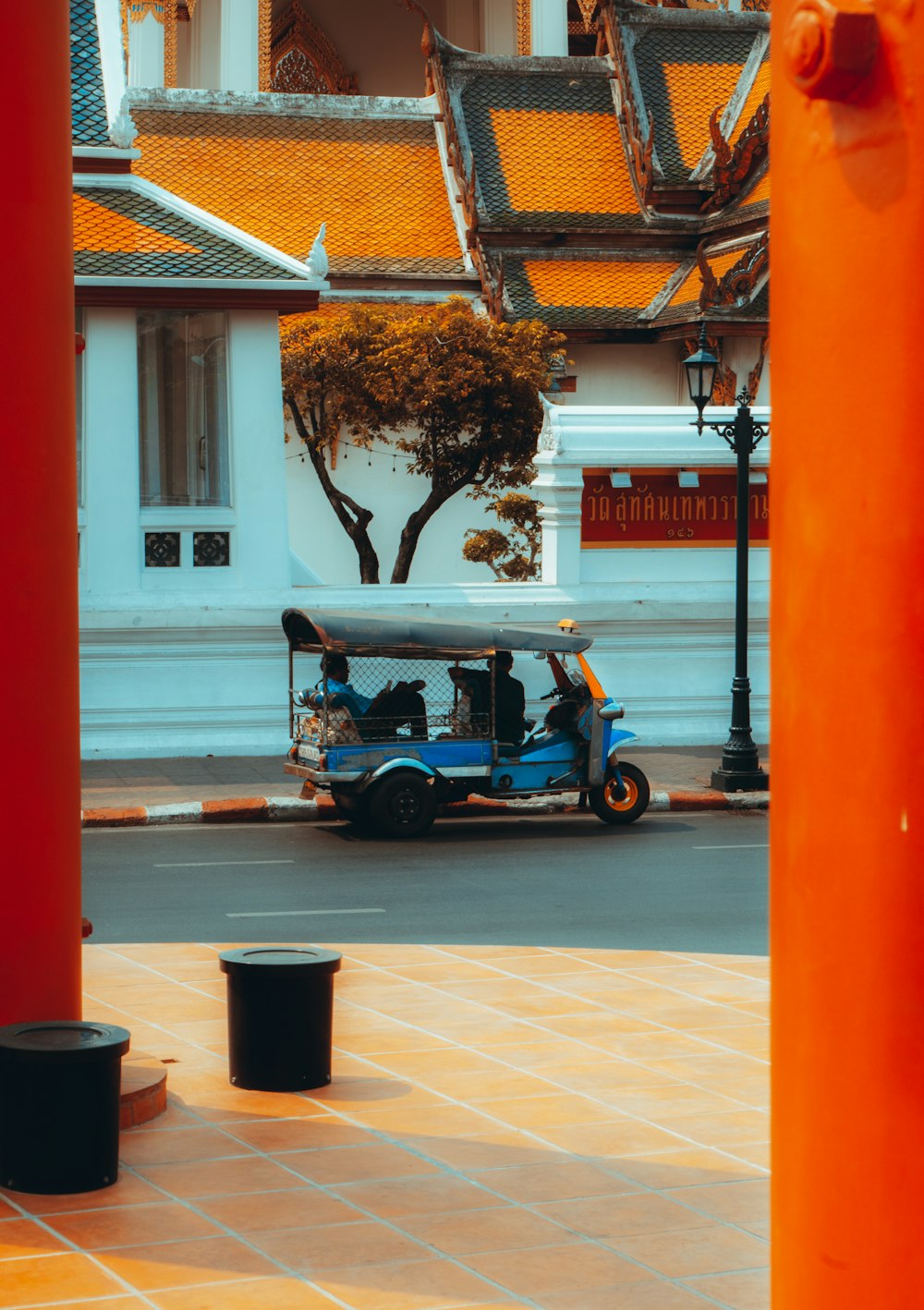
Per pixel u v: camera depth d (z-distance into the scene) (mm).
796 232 3969
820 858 3988
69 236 8695
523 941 13961
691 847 19172
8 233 8312
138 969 12781
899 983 3840
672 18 45812
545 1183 8250
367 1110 9367
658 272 41969
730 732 23375
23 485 8461
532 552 35250
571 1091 9758
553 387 36375
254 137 43969
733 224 40500
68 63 8703
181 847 19125
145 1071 9461
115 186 27281
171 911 15297
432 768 19844
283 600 26016
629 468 27203
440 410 34406
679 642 27328
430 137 44812
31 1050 7961
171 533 26391
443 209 43250
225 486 26672
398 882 16844
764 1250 7414
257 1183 8188
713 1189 8180
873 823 3850
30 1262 7188
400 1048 10656
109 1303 6770
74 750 8859
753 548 27688
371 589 26453
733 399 38688
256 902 15766
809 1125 4066
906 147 3717
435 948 13578
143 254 25969
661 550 27516
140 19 36750
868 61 3744
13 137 8289
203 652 25531
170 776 23578
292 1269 7148
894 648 3791
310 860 18203
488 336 35094
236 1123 9117
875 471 3797
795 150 3971
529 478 35250
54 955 8758
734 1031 11094
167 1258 7246
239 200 42625
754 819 21531
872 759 3842
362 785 19656
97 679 25188
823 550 3922
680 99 44812
